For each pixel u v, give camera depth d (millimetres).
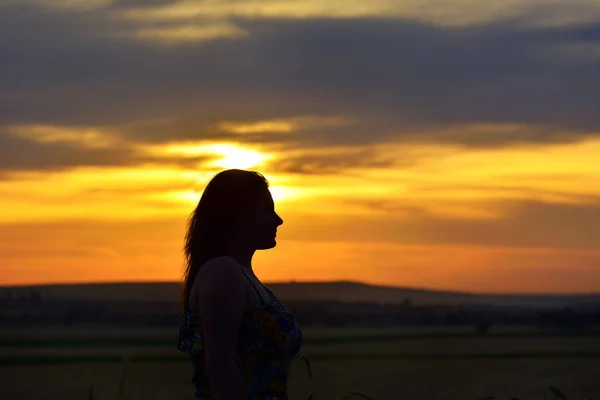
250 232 4203
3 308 187875
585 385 33000
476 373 48281
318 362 62250
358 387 37844
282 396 4082
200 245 4176
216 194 4199
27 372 54375
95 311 183750
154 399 27859
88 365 59156
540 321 192125
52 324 168500
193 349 4086
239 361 3992
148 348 96438
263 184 4289
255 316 4012
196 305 4078
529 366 56594
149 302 196250
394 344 107438
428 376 46594
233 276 3945
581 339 125562
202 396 4082
